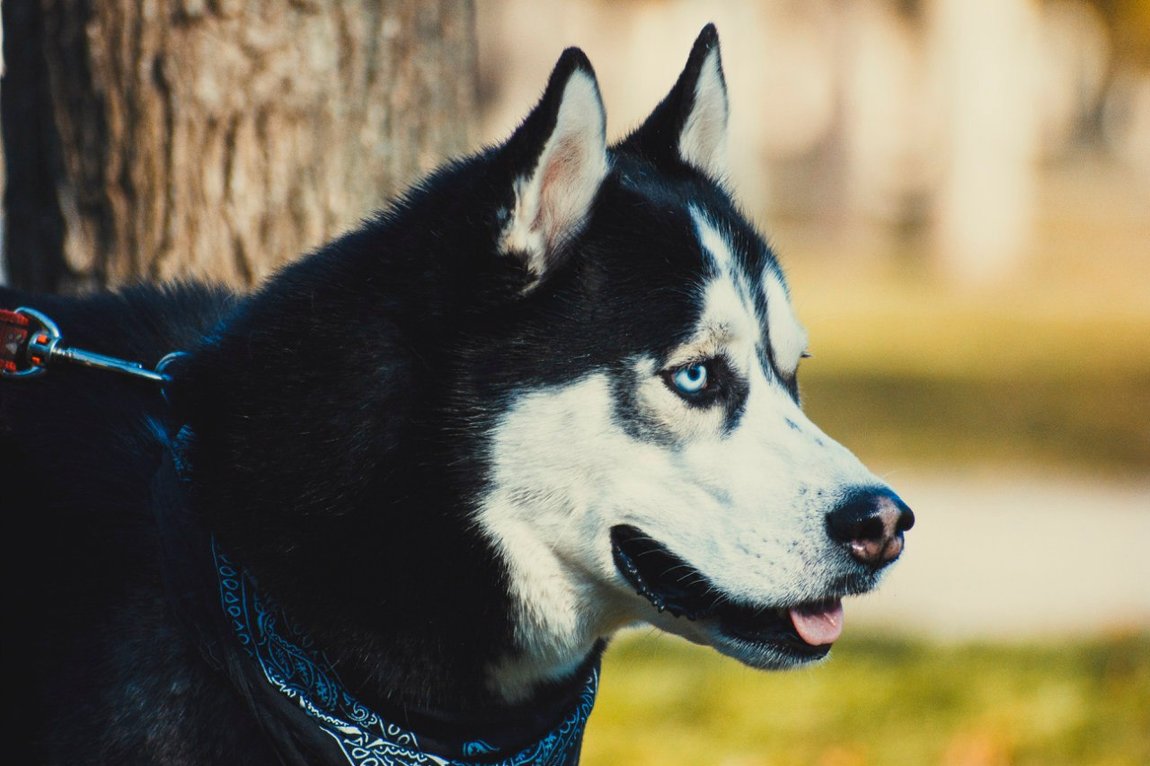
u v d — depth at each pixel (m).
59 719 3.05
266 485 3.15
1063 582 8.80
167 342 3.61
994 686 6.59
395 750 3.17
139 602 3.10
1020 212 27.86
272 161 4.61
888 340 19.94
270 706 3.07
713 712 6.21
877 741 5.94
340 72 4.66
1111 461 12.45
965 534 10.02
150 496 3.22
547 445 3.18
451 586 3.17
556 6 34.97
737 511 3.20
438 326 3.21
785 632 3.33
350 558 3.13
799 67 43.62
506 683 3.29
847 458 3.28
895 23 41.03
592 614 3.35
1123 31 36.00
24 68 4.70
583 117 3.21
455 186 3.37
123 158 4.60
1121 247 32.50
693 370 3.27
